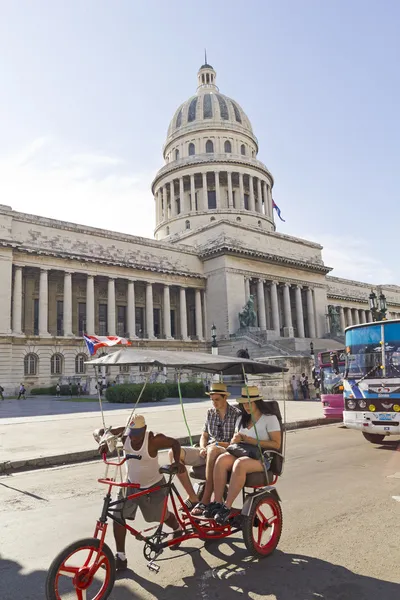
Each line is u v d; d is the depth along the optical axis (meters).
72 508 9.85
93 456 15.88
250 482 7.38
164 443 7.10
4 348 52.72
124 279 66.38
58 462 14.95
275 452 8.08
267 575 6.52
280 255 78.44
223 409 9.01
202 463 8.20
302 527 8.30
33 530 8.49
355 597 5.84
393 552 7.13
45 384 56.31
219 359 8.16
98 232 64.31
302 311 81.75
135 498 6.73
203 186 91.12
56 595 5.49
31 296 61.19
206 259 74.19
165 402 38.88
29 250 56.75
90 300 61.97
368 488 10.84
